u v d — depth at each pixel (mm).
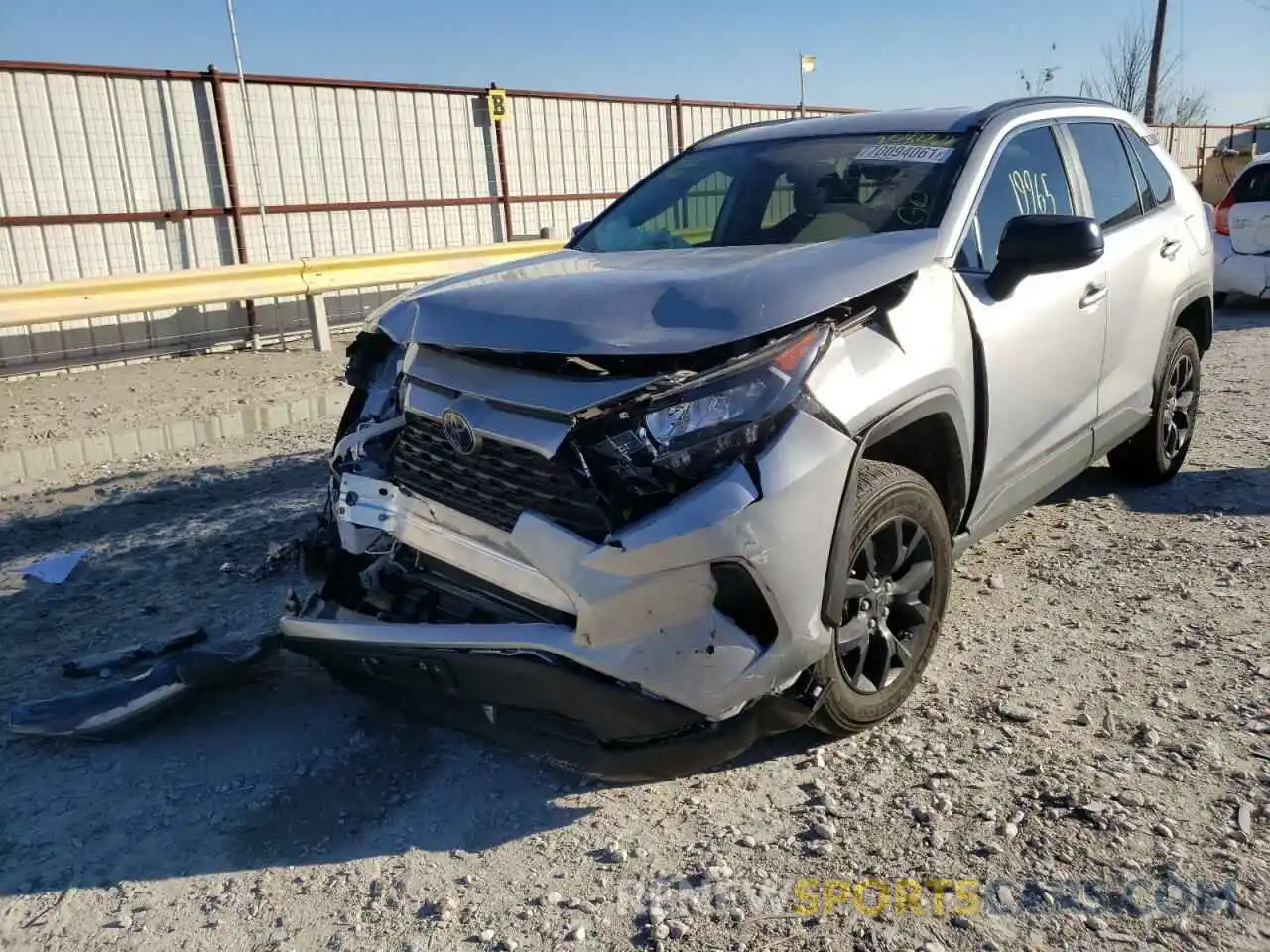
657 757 2848
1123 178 5086
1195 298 5473
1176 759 3117
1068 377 4262
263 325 12383
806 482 2789
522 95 14711
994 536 5082
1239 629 3947
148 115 11477
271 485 6414
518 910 2641
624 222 4617
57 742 3508
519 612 2928
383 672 3059
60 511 6047
